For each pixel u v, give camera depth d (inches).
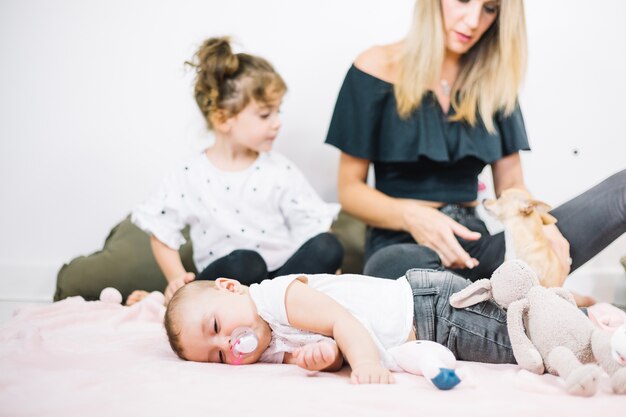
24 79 86.3
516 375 38.2
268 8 85.0
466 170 67.2
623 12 83.7
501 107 67.5
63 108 86.5
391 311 44.5
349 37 85.0
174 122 86.2
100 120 86.6
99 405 33.3
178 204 69.4
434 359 37.0
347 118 69.1
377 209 65.6
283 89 69.4
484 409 31.7
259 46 85.5
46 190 87.0
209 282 49.1
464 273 60.2
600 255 82.7
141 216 68.7
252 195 69.4
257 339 44.2
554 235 57.1
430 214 61.2
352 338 40.7
